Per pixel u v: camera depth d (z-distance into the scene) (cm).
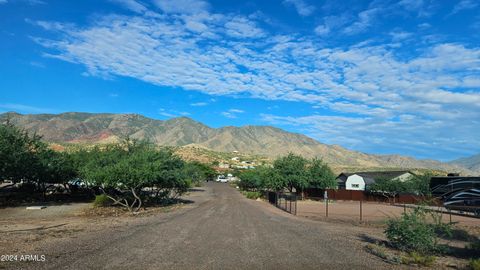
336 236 1778
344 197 6084
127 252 1205
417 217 1414
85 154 3847
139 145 3588
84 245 1309
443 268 1152
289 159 6006
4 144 2927
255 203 4362
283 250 1343
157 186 3434
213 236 1608
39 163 3350
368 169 15238
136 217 2403
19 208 2858
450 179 4359
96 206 3023
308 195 6103
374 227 2252
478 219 3266
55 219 2250
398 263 1193
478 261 1150
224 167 16300
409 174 7069
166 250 1260
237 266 1073
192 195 5316
